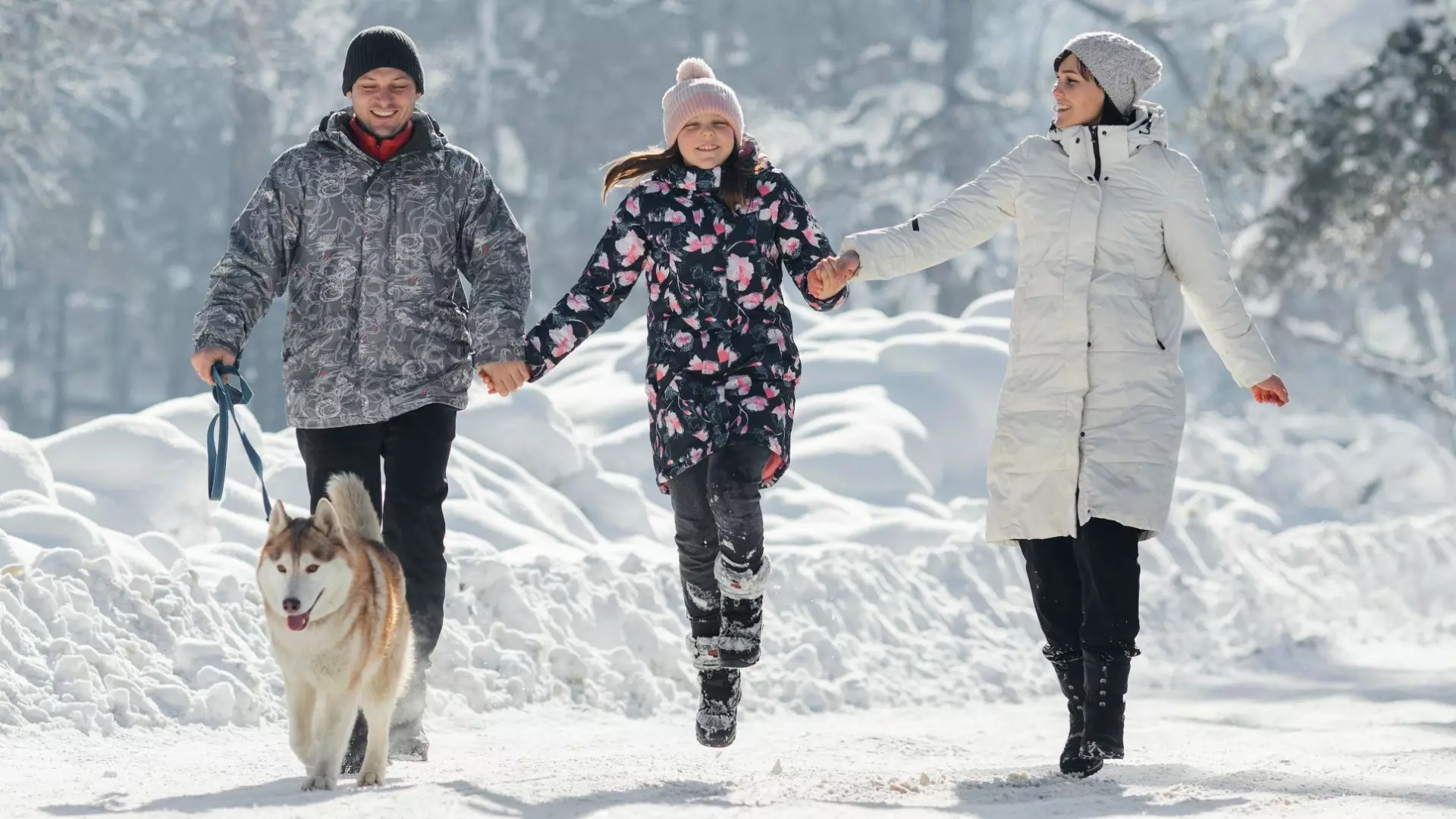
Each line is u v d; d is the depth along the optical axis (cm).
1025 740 2355
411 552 1819
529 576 2938
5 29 10338
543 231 13012
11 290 15725
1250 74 7138
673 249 1703
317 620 1484
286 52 12544
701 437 1673
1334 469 6731
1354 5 6400
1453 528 5262
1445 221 6812
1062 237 1731
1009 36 15475
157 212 15125
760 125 12788
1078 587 1764
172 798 1460
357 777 1574
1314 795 1525
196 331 1739
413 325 1833
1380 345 13225
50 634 2219
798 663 3061
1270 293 7456
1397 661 3859
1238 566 4447
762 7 13338
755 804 1458
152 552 2806
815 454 4694
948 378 5234
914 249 1775
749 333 1709
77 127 12212
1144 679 3509
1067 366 1716
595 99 13075
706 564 1728
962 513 4650
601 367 5434
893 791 1552
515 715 2544
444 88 13012
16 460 2948
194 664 2311
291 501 3525
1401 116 6259
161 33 11694
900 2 13925
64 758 1873
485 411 4200
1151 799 1498
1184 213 1733
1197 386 14300
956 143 12419
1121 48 1742
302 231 1817
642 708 2720
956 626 3538
